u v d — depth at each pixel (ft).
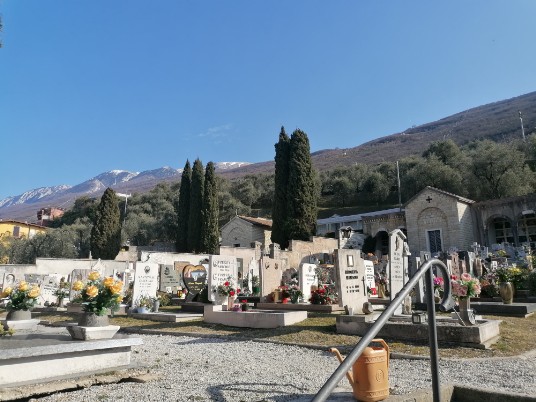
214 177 144.36
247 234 147.95
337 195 238.68
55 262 96.53
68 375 20.89
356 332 33.30
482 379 20.59
